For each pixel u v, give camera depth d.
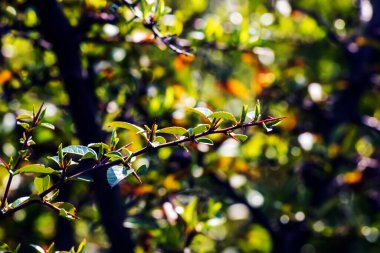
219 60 2.42
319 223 2.19
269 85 2.24
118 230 1.59
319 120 2.42
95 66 1.79
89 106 1.55
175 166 1.77
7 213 1.15
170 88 1.66
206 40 1.62
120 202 1.59
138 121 1.73
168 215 1.62
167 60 1.94
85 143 1.56
